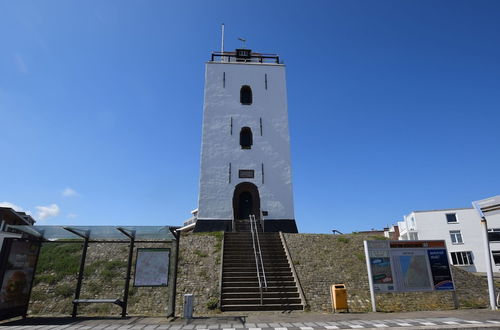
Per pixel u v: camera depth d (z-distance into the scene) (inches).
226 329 304.7
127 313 442.6
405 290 440.8
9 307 344.5
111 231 401.1
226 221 831.7
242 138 940.0
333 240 660.7
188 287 492.1
